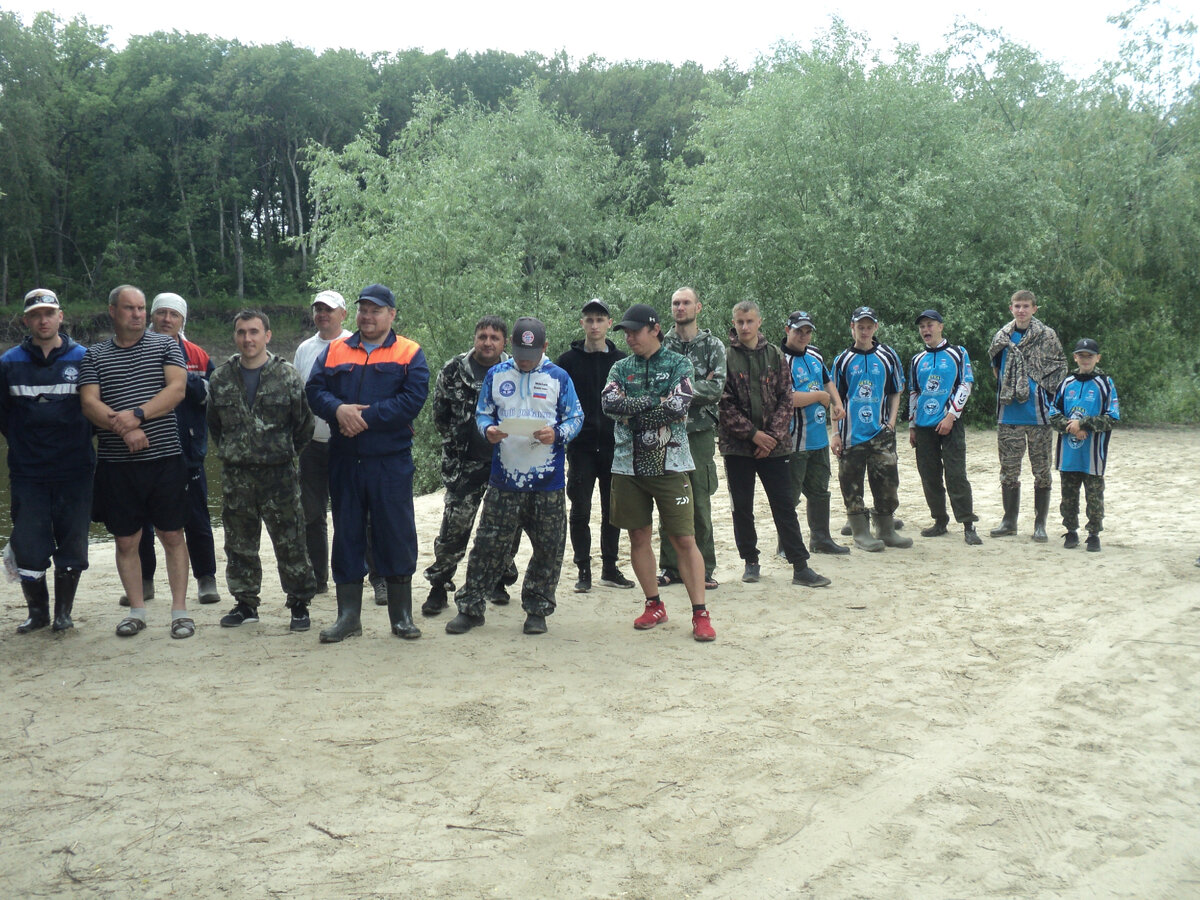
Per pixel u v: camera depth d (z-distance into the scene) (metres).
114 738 4.08
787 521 6.89
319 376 5.53
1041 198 19.31
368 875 3.03
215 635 5.65
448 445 6.08
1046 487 8.48
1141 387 20.56
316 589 5.80
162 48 63.31
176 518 5.66
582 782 3.68
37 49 52.47
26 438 5.54
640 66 55.81
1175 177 20.00
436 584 6.16
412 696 4.59
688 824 3.37
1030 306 8.45
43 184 53.75
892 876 3.07
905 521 9.69
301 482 6.67
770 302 21.19
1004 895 2.98
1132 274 20.77
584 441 6.70
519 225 27.81
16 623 6.03
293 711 4.38
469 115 31.23
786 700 4.57
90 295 56.66
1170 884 3.05
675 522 5.57
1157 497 10.80
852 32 21.36
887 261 19.23
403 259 22.25
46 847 3.20
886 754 3.97
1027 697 4.62
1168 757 3.96
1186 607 6.15
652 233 26.38
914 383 8.64
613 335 22.92
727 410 6.84
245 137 65.00
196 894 2.92
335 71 62.81
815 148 20.28
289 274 63.19
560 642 5.51
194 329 55.12
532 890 2.96
